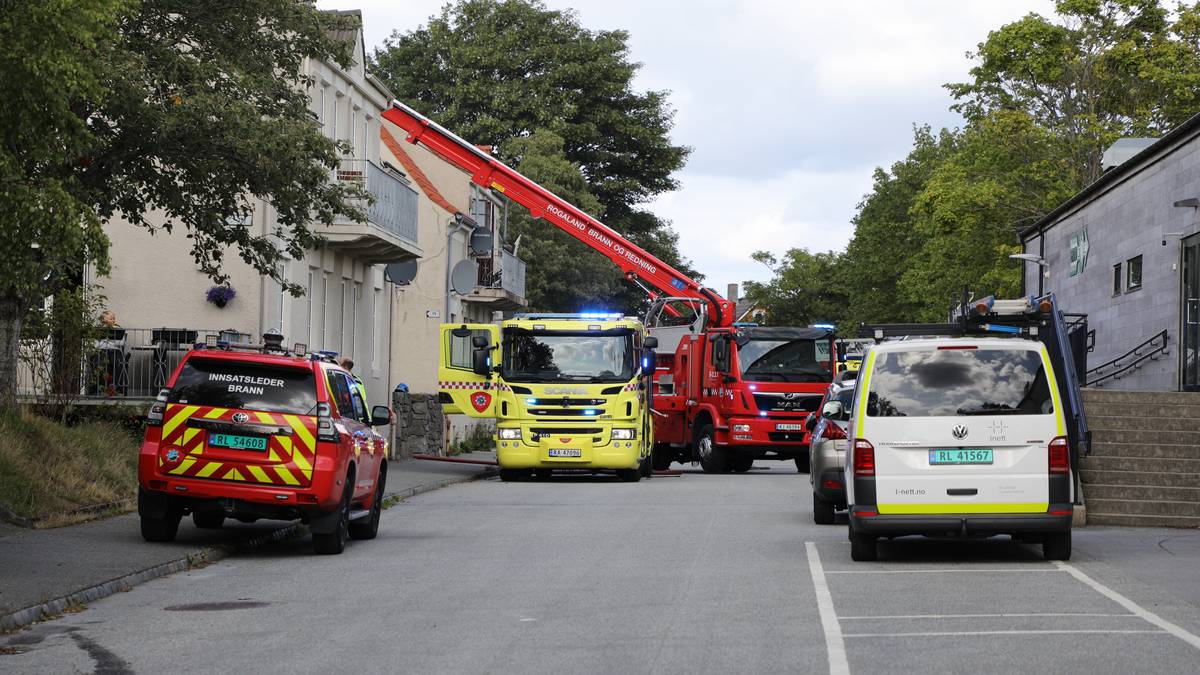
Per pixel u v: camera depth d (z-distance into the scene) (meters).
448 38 70.00
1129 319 33.12
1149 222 31.62
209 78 19.33
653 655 8.98
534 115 68.00
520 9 69.25
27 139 12.51
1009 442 13.80
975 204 50.03
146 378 27.41
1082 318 27.17
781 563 14.10
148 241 28.05
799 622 10.27
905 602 11.30
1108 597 11.53
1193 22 48.28
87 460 19.16
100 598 11.81
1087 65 48.62
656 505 22.02
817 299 112.31
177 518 15.34
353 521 16.58
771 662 8.69
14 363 19.83
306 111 21.14
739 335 31.91
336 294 33.25
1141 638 9.47
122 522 16.92
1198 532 17.94
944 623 10.17
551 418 28.47
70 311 22.53
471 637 9.76
